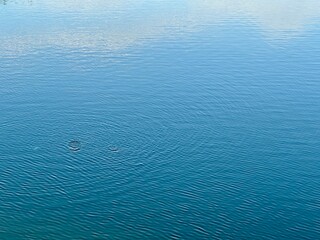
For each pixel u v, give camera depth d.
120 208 37.06
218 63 60.69
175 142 45.06
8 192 38.19
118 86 54.50
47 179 39.75
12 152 42.94
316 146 45.03
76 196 38.03
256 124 48.22
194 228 35.34
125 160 42.31
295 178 40.56
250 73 58.19
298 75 57.97
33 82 54.59
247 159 42.91
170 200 37.94
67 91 52.97
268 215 36.59
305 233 34.94
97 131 46.44
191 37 68.75
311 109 51.06
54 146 44.00
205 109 50.53
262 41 68.19
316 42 68.06
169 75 57.16
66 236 34.34
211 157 43.09
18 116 48.22
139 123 47.88
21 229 34.78
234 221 36.00
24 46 63.50
